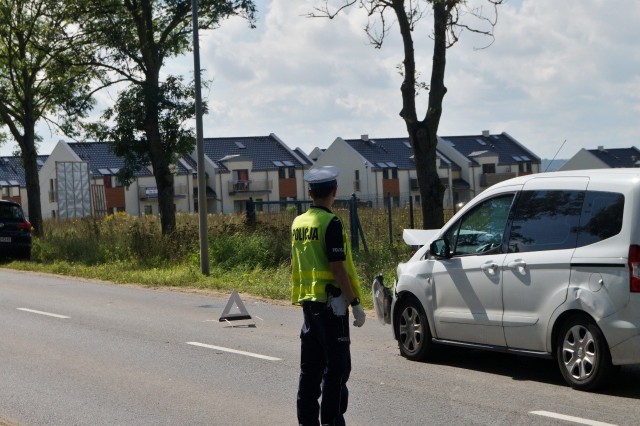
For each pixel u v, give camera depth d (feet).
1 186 536.01
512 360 64.85
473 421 47.60
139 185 539.29
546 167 64.18
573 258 53.83
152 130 176.35
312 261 43.11
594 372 52.65
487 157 593.01
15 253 181.88
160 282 130.93
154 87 173.68
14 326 87.66
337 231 42.93
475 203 62.18
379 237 159.53
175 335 80.07
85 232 196.34
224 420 49.42
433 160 145.89
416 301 65.31
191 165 557.33
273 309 98.37
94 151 549.13
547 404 50.78
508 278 57.72
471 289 60.39
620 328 51.03
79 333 82.28
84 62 178.29
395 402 52.49
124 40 175.11
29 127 221.66
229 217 192.44
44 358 69.46
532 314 56.18
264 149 592.60
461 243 62.64
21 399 55.36
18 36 212.43
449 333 62.34
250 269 139.23
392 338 76.38
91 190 313.73
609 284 51.72
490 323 58.85
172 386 58.39
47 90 206.90
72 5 177.06
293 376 61.00
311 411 43.55
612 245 52.01
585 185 54.90
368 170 572.51
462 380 58.23
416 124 144.87
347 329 43.09
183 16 177.06
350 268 43.24
